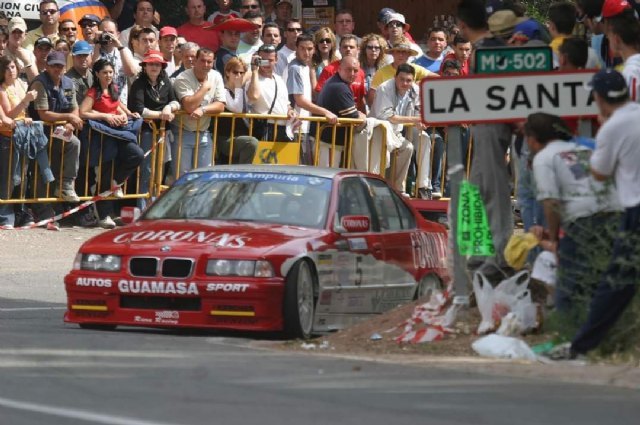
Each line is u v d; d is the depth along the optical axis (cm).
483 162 3512
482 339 3259
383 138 6606
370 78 6819
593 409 2503
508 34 3572
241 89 6431
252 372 2908
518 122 3350
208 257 3716
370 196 4350
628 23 3300
